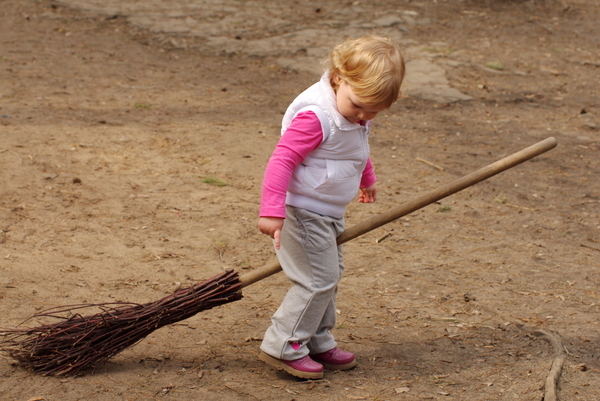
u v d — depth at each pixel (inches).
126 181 212.2
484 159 250.4
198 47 386.6
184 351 122.9
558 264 167.9
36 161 221.1
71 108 282.2
